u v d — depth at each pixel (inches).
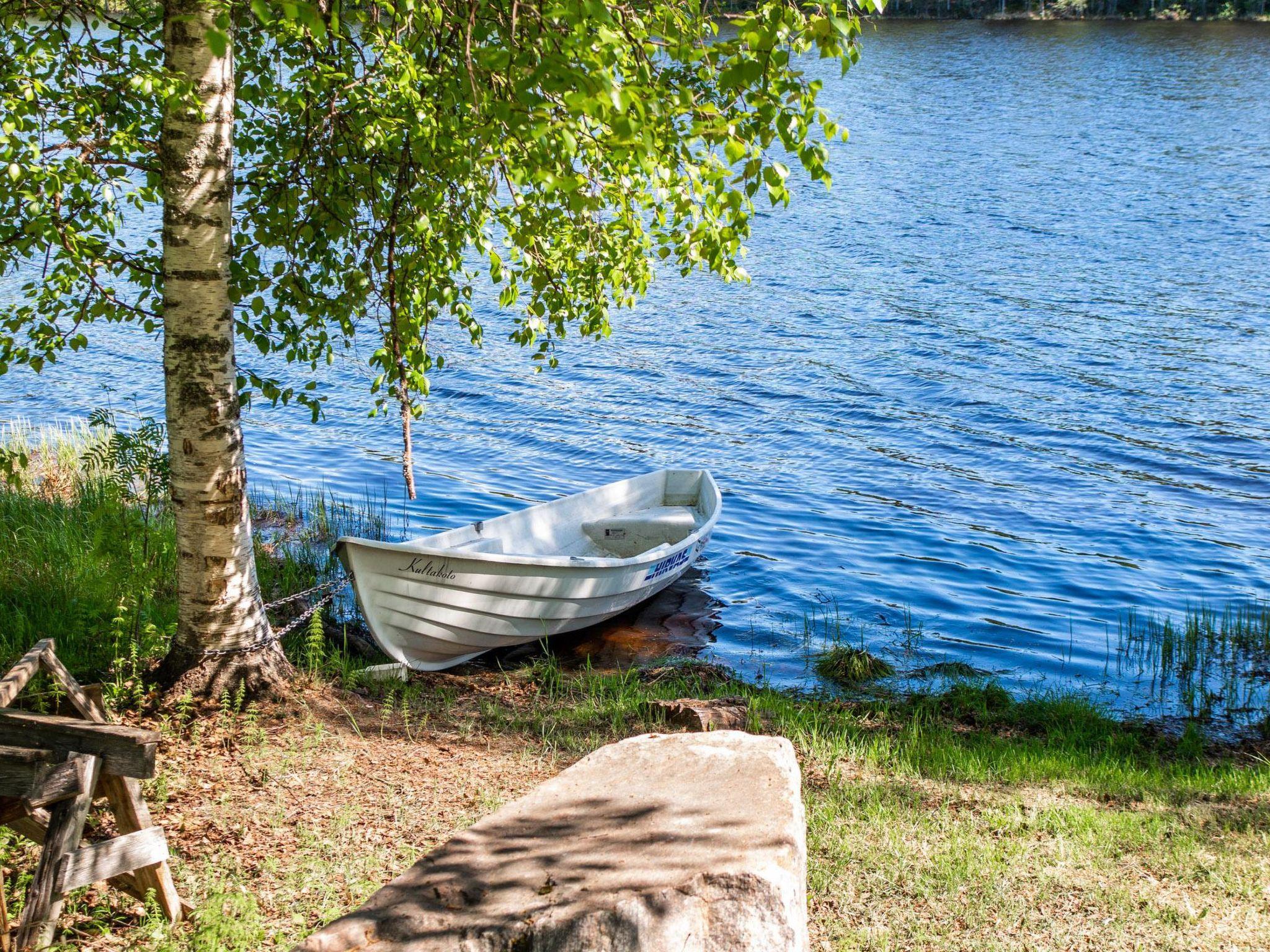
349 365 863.7
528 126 189.0
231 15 255.0
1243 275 1125.1
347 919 139.1
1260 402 768.9
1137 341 914.7
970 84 2684.5
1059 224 1374.3
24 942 157.4
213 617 285.3
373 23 281.6
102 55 294.8
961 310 1016.2
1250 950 194.9
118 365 838.5
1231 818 264.2
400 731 295.1
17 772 154.9
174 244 261.6
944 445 698.2
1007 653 434.0
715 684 383.2
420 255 295.3
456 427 727.7
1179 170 1690.5
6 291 895.7
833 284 1113.4
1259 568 523.2
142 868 177.8
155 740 162.2
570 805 167.9
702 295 1077.8
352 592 442.3
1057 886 219.1
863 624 460.4
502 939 133.8
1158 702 390.3
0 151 241.4
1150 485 632.4
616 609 447.2
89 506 462.0
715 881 140.6
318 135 301.4
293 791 244.4
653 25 225.3
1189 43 3440.0
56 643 320.2
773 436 716.0
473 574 376.8
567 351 899.4
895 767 296.0
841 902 211.5
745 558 531.2
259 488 599.5
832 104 2386.8
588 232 311.3
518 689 364.5
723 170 239.5
